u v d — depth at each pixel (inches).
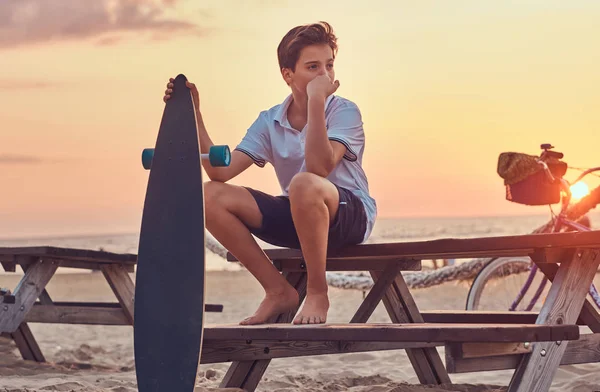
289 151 123.5
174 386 91.4
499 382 162.6
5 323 176.1
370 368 182.7
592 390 141.9
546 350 97.7
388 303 133.2
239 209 112.3
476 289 207.3
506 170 175.3
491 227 1760.6
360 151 121.3
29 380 154.7
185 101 99.6
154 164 98.6
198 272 93.4
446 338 85.9
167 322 93.3
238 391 113.2
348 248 118.7
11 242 1609.3
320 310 105.1
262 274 113.3
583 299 101.7
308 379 161.2
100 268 187.8
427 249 110.9
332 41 121.3
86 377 161.3
